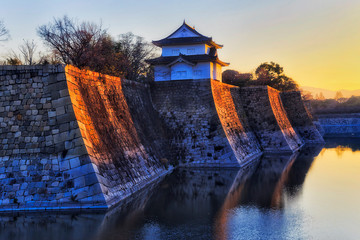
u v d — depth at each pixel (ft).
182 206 74.64
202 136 130.00
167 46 180.45
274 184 98.58
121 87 110.42
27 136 69.67
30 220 61.98
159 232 57.98
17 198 65.82
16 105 71.20
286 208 74.23
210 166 125.90
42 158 68.28
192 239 54.90
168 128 132.67
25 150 69.10
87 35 127.34
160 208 72.59
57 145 68.74
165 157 123.44
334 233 58.95
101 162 73.87
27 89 71.61
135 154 96.99
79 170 67.21
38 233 56.34
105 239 54.08
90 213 64.90
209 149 128.26
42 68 72.13
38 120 70.18
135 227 60.13
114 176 77.36
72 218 63.26
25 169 67.77
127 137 97.25
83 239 54.19
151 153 110.83
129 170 87.76
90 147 70.74
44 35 126.72
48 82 71.61
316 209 73.31
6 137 69.92
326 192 88.79
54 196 66.08
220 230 59.67
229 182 100.94
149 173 100.22
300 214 69.97
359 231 60.03
